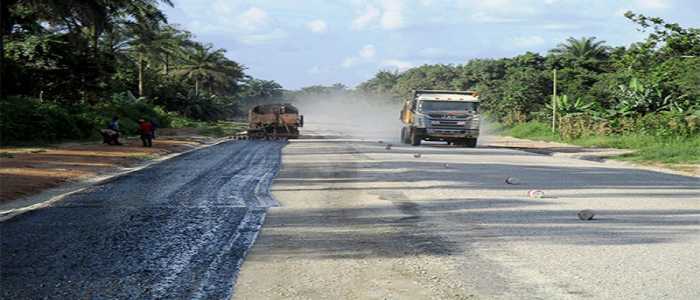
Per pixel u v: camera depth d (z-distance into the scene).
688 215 11.54
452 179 17.59
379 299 6.36
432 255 8.27
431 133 35.69
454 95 37.19
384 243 9.03
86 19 41.88
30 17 44.97
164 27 82.38
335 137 47.56
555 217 11.23
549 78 62.53
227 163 22.59
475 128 35.81
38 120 32.25
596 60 74.69
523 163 24.11
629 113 39.88
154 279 7.08
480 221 10.81
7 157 22.62
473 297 6.41
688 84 42.31
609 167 22.66
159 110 60.66
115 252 8.39
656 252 8.45
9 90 42.78
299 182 16.69
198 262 7.89
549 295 6.48
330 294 6.53
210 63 112.88
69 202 12.83
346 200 13.38
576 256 8.20
